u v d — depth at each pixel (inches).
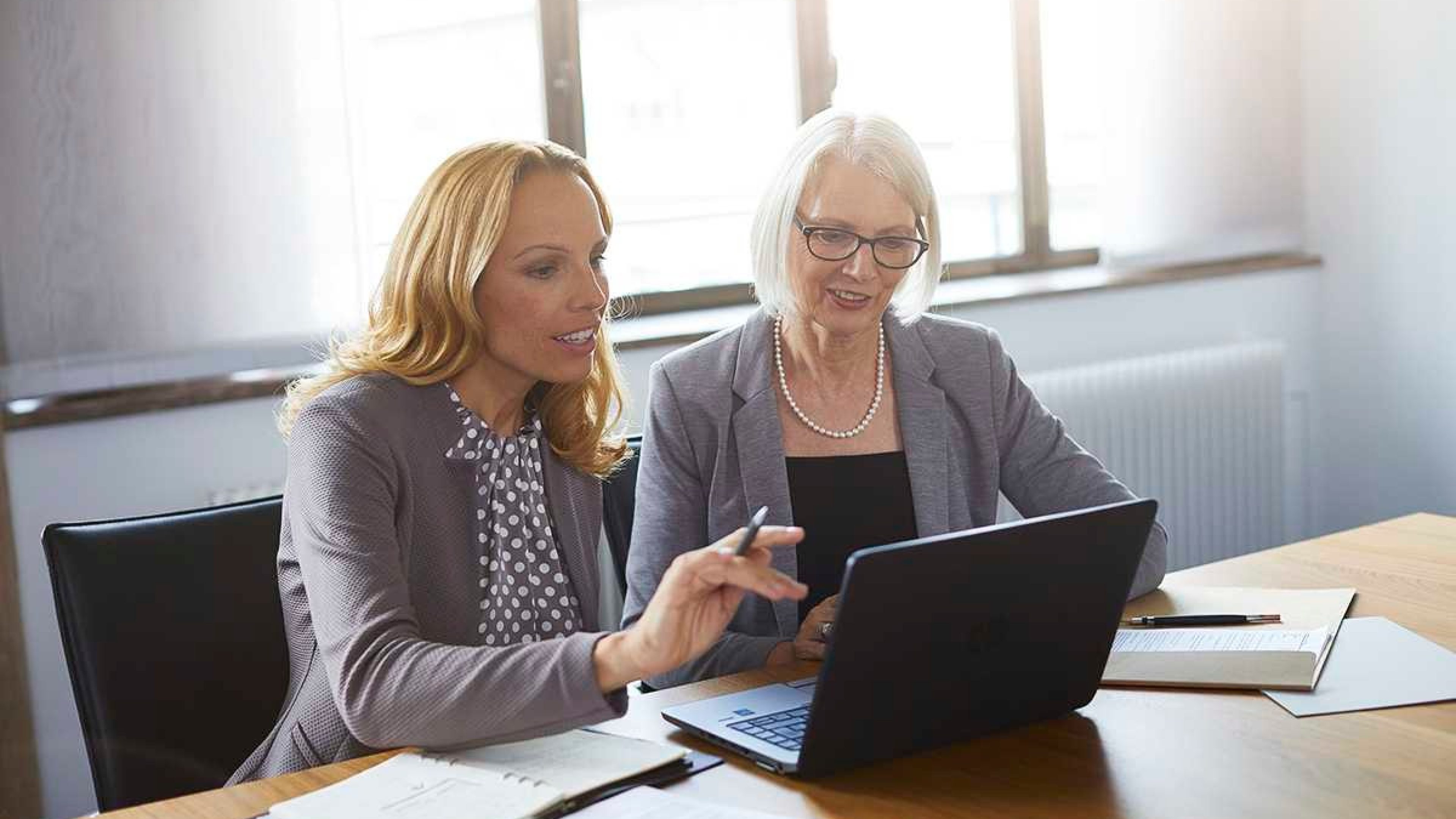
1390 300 171.6
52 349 105.0
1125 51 161.3
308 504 63.7
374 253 118.3
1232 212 169.6
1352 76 171.6
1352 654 68.1
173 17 106.6
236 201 110.0
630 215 137.6
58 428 102.5
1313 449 181.3
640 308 138.0
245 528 74.2
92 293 105.7
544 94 130.0
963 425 87.8
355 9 114.8
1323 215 177.2
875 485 84.7
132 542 71.4
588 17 132.8
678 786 55.8
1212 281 169.2
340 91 113.7
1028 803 53.4
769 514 82.5
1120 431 156.6
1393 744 57.5
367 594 60.7
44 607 102.7
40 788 102.6
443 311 67.1
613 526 87.6
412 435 66.7
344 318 115.3
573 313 67.0
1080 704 62.6
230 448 109.7
